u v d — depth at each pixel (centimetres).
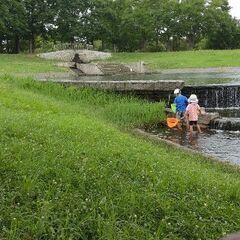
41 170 656
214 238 579
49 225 532
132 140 1095
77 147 805
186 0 7081
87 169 689
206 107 2177
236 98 2186
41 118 1097
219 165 1027
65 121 1112
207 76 3562
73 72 4131
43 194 597
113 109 1702
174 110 1741
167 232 568
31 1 5875
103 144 891
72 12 6191
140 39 7188
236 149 1384
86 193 619
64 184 630
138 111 1703
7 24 5681
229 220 627
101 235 530
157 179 703
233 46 7781
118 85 1958
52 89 1894
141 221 575
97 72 4241
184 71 4247
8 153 702
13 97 1430
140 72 4322
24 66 3862
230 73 3856
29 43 6925
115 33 6850
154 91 1977
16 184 611
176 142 1484
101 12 6303
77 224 543
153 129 1667
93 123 1192
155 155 905
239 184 779
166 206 613
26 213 552
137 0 6994
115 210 581
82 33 6150
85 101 1852
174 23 7062
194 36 7456
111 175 692
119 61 5047
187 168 851
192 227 588
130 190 643
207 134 1627
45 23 6094
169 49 7731
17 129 861
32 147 759
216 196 694
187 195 667
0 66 3678
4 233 508
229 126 1686
